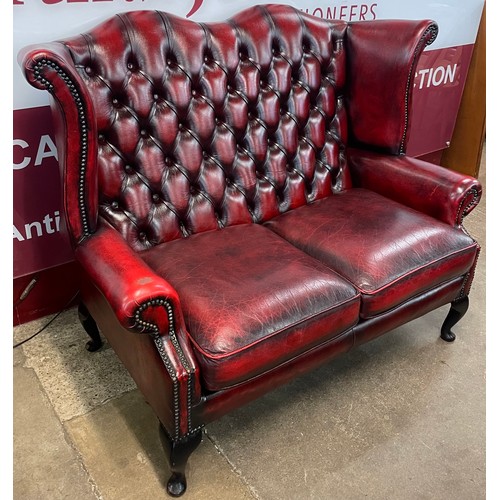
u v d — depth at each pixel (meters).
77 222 1.47
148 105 1.65
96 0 1.73
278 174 1.97
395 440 1.64
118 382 1.82
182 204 1.76
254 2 2.11
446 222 1.88
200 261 1.59
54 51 1.26
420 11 2.74
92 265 1.36
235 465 1.55
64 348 1.95
